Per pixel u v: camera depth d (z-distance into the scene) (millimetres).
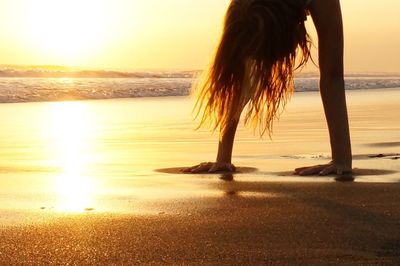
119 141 6500
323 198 3252
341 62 4035
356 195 3316
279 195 3340
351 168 4062
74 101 14188
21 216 2883
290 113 10039
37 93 15070
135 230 2635
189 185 3670
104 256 2305
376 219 2807
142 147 5969
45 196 3377
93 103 13477
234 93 3963
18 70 26500
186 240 2490
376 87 21531
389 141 5988
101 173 4254
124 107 12266
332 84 4047
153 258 2277
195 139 6707
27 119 9406
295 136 6633
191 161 4934
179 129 7887
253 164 4555
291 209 3006
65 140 6617
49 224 2734
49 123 8758
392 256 2293
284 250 2361
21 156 5285
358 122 8070
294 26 3920
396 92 17562
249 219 2814
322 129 7426
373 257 2281
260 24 3834
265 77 3910
